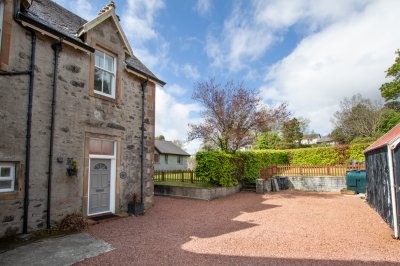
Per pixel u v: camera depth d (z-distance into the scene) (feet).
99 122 26.21
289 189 54.03
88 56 25.57
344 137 124.57
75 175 23.29
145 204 32.14
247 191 50.11
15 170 19.15
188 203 36.86
